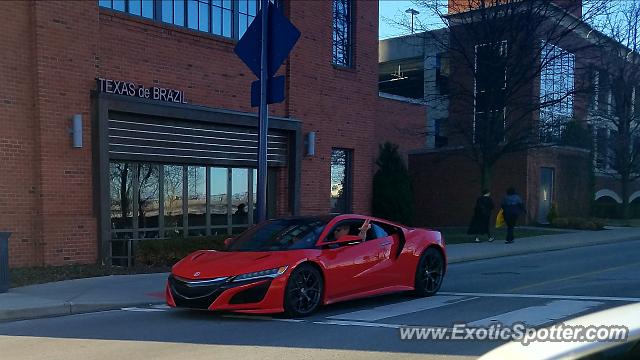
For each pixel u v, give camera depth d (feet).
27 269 39.55
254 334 22.70
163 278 37.50
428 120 110.01
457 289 33.94
